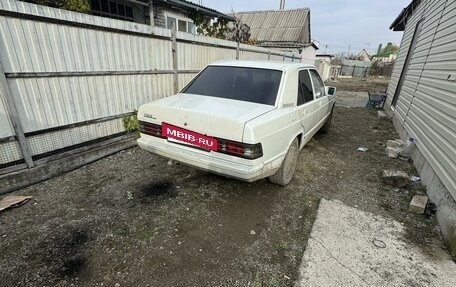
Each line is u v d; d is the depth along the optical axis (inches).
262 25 855.1
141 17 326.3
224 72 134.0
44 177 127.2
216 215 105.8
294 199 121.3
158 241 89.7
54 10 123.6
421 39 244.2
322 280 76.9
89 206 108.6
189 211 107.5
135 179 132.0
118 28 156.7
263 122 93.9
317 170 155.6
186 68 225.6
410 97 229.6
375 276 79.4
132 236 91.5
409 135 199.8
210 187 126.6
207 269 79.1
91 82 149.5
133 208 108.0
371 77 1300.4
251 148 89.4
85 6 197.2
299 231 99.2
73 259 80.6
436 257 89.4
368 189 135.3
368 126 279.3
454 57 141.9
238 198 119.0
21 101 118.6
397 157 182.1
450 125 124.7
